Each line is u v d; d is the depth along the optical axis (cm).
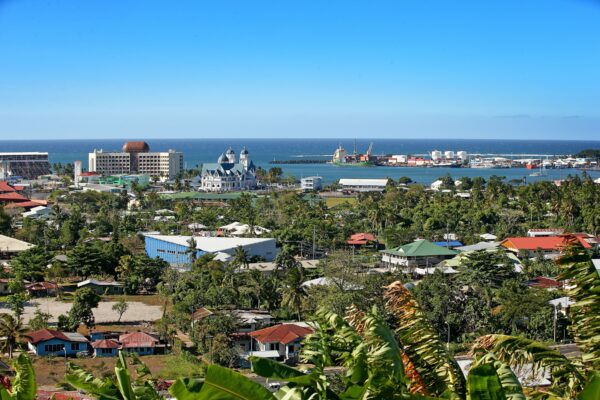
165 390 5378
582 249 2130
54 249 15100
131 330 8988
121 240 15612
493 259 10200
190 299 9575
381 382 1767
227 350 7669
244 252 12925
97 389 1912
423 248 13338
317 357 1811
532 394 2034
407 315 2106
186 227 17675
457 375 2031
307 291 9719
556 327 8219
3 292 11306
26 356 2103
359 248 15588
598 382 1600
